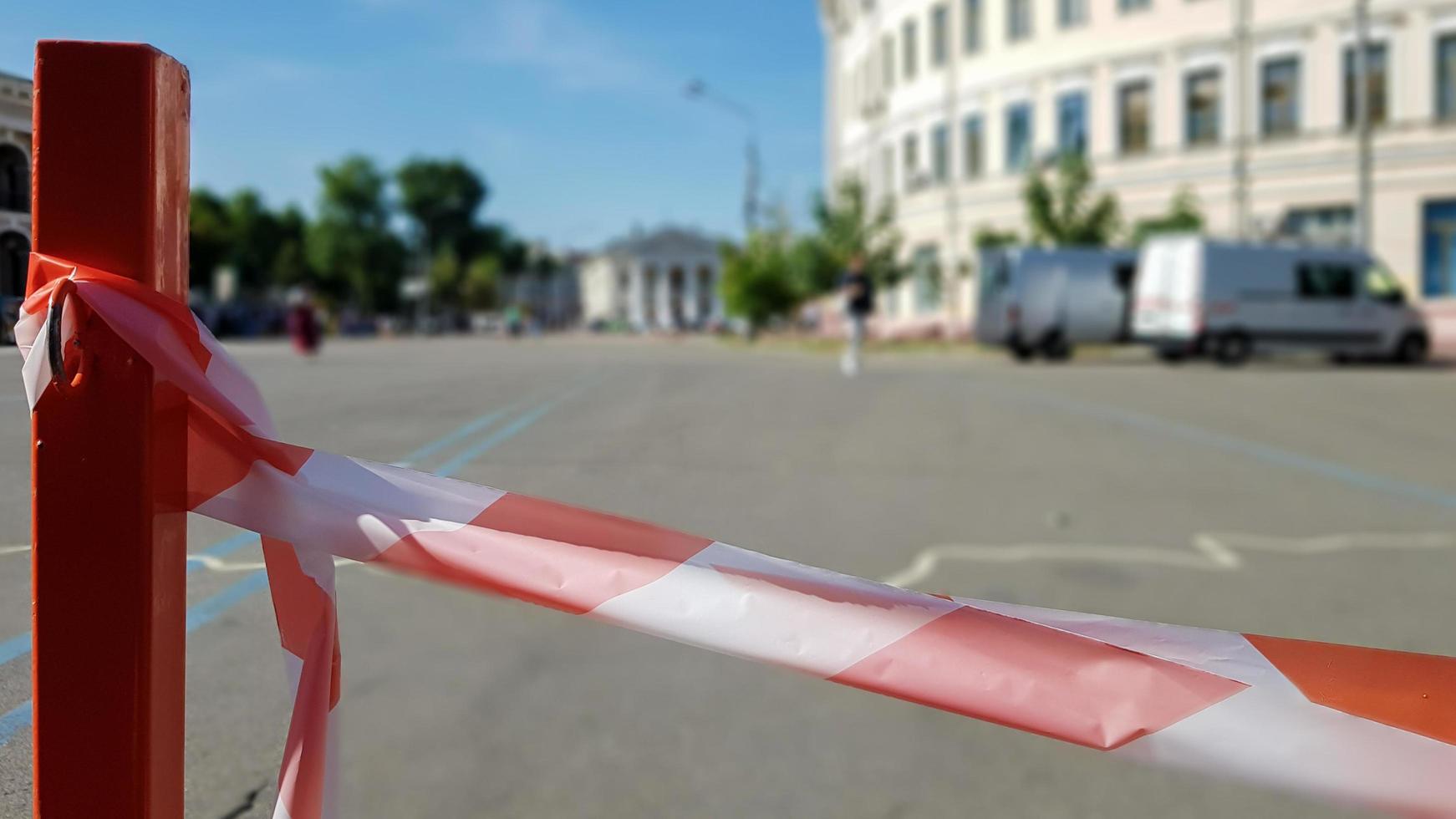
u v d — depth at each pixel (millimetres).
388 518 905
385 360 10883
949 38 36188
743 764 2857
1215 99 29719
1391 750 746
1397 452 8734
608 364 13727
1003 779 2828
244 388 932
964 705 789
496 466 2092
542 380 7250
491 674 3336
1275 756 760
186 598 925
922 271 36719
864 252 35812
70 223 860
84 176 859
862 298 17000
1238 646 852
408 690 3184
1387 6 26828
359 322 77688
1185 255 20344
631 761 2836
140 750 868
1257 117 28984
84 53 857
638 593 854
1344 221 27844
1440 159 26484
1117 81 31438
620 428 4129
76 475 863
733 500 2816
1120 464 7855
